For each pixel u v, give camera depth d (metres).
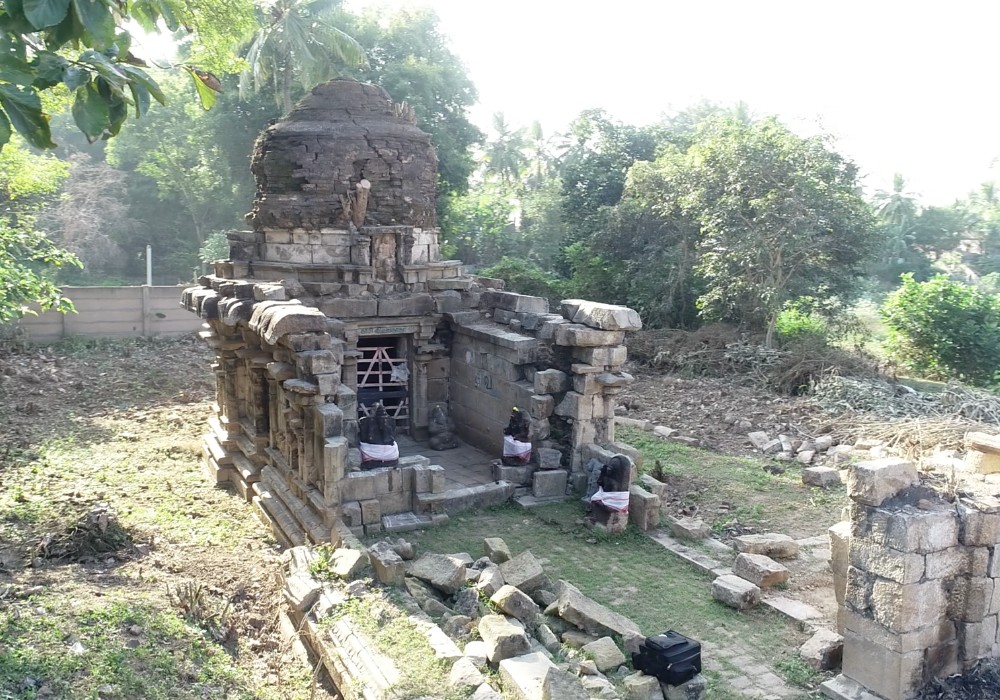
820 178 24.33
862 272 26.70
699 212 26.88
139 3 6.62
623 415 20.31
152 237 48.72
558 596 9.64
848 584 7.93
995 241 56.75
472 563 10.20
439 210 39.75
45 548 10.48
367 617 8.30
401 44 38.25
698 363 25.16
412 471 12.05
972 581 7.66
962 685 7.64
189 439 18.02
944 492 7.93
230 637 9.30
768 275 24.70
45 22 4.51
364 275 15.36
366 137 15.60
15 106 4.62
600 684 7.35
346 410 11.80
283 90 33.50
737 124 27.80
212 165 41.31
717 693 7.90
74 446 17.00
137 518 12.54
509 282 31.81
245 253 15.95
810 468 15.05
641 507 12.15
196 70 6.80
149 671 7.47
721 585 9.97
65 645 7.52
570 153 61.81
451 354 16.69
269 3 31.92
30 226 23.84
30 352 25.78
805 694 7.92
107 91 5.27
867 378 22.11
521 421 13.45
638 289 30.22
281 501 12.45
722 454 17.00
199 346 28.42
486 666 7.53
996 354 24.98
